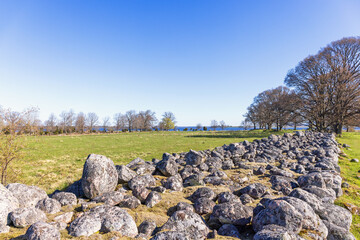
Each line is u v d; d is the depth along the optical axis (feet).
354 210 22.17
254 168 36.29
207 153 43.80
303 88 137.28
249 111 270.05
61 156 67.31
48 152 74.33
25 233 13.70
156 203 20.35
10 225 15.17
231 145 49.08
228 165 37.42
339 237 15.42
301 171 34.09
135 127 357.82
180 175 30.12
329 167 35.63
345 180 33.42
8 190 17.31
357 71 119.75
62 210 18.37
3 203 15.49
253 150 48.24
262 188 22.71
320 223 14.96
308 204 16.70
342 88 116.78
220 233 15.40
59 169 48.49
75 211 18.28
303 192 18.95
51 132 225.97
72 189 23.89
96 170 21.53
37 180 39.37
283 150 53.93
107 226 14.48
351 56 121.49
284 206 14.47
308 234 13.69
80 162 58.39
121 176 25.44
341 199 25.25
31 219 15.14
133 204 19.60
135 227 15.15
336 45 124.67
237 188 25.82
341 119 122.21
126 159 62.23
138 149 86.69
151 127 394.73
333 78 124.88
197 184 26.35
